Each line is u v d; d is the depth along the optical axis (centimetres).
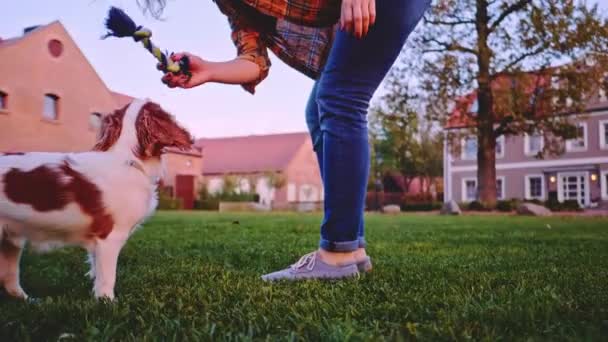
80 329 191
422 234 808
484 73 2331
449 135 2659
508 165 3809
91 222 237
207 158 5228
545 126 2430
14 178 235
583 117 2508
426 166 4547
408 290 270
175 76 248
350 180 285
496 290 262
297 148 5094
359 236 322
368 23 239
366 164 288
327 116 281
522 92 2308
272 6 252
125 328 191
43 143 2698
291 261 421
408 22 260
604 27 2180
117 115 252
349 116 277
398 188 5356
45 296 273
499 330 182
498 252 500
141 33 229
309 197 5141
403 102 2477
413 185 5503
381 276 312
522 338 174
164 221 1334
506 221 1444
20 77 2609
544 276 319
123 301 233
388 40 261
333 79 276
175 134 254
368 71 271
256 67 284
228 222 1271
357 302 234
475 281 296
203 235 755
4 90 2536
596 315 200
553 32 2172
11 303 244
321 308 220
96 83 2977
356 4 235
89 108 2933
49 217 234
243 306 222
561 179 3594
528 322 192
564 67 2294
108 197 238
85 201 235
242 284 282
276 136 5312
